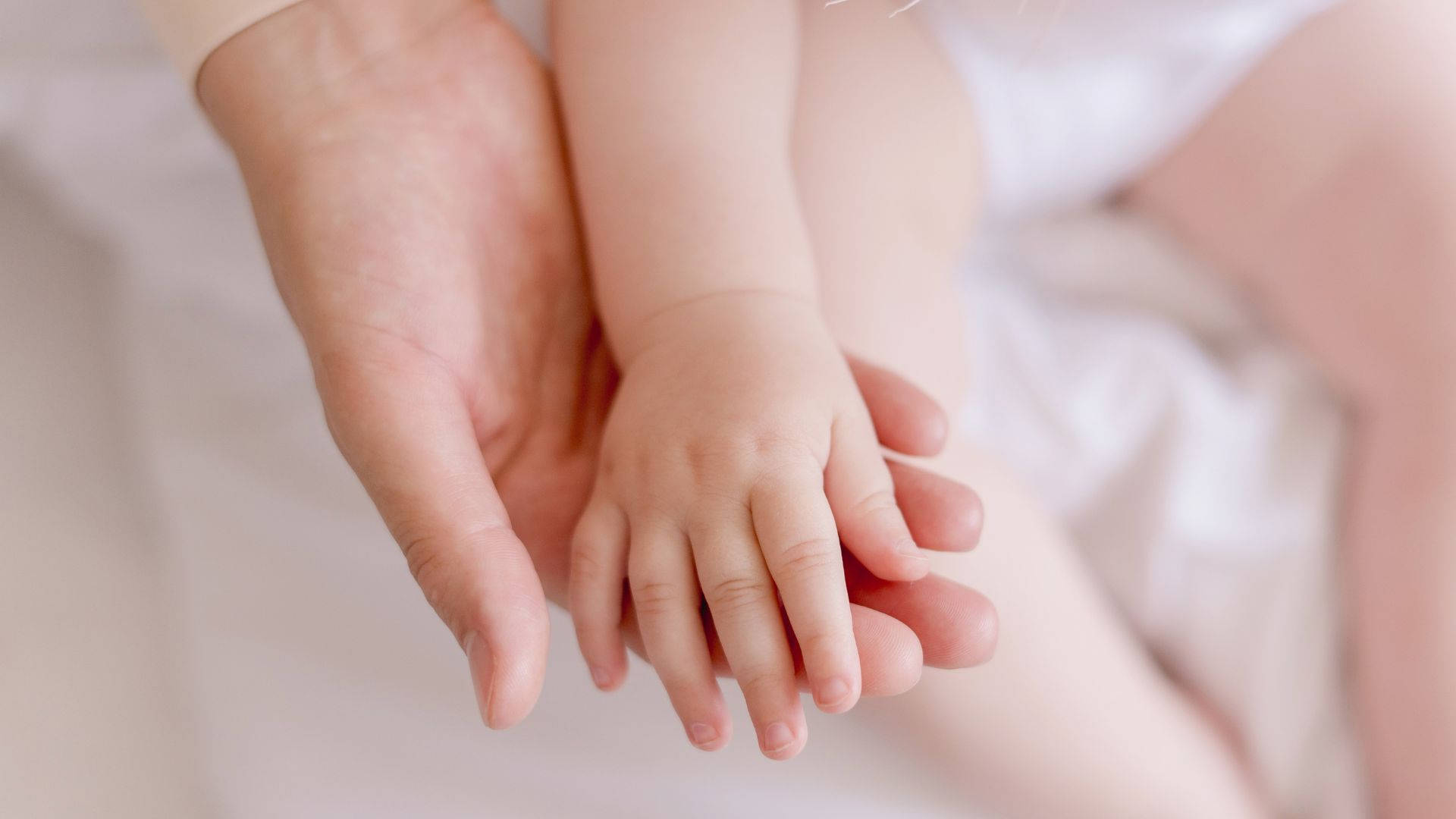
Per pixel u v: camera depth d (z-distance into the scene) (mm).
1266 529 661
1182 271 711
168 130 692
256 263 695
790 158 642
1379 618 639
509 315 591
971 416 676
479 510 545
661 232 586
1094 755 617
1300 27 673
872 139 648
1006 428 678
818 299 605
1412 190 654
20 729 639
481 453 569
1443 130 654
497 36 618
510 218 601
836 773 620
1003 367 686
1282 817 638
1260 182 684
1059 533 649
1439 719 622
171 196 703
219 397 683
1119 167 704
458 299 575
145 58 683
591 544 559
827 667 524
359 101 589
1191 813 618
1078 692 619
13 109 686
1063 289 718
